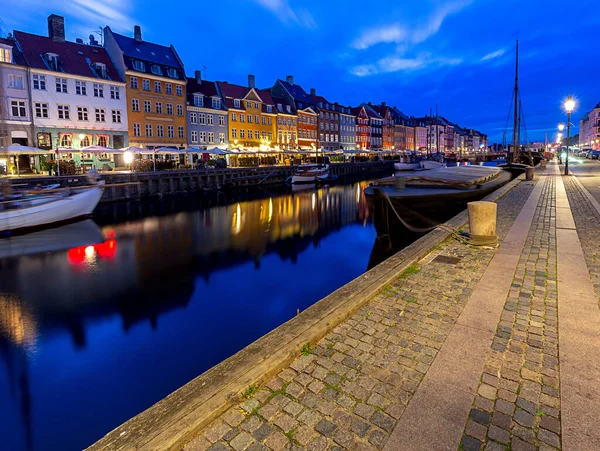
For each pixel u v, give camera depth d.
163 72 43.72
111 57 41.25
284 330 3.80
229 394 2.85
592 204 12.70
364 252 15.09
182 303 9.73
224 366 3.21
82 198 21.77
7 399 5.80
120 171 35.81
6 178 18.31
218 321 8.59
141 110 41.47
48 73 34.00
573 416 2.63
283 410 2.78
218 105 51.22
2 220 17.92
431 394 2.91
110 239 18.02
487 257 6.50
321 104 74.69
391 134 99.06
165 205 30.22
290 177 46.88
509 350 3.50
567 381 3.02
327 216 24.98
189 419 2.60
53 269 12.97
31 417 5.35
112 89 38.69
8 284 11.34
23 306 9.64
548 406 2.75
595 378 3.04
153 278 11.87
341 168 63.44
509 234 8.34
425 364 3.32
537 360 3.32
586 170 32.94
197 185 39.09
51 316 9.01
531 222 9.72
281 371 3.26
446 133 129.12
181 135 45.94
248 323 8.47
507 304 4.52
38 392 5.98
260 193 38.78
